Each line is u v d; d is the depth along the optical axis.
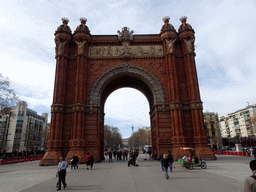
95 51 40.94
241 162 29.36
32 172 23.33
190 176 17.66
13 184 15.36
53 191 12.67
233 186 13.17
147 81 39.47
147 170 22.77
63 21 41.34
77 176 19.11
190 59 39.31
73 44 41.16
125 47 41.06
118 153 42.38
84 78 38.09
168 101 38.06
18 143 100.00
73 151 33.25
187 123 36.81
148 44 41.97
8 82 39.94
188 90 38.25
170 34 40.47
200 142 34.72
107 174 20.11
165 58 40.06
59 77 37.34
